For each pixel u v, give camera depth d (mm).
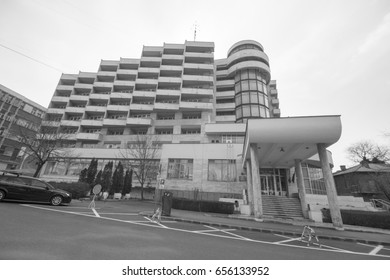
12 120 40656
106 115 38375
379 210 19797
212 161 25062
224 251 5684
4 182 10203
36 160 31203
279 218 16953
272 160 20391
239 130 30453
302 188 18844
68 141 36688
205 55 41438
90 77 44531
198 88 38750
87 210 10984
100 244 5051
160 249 5199
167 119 37969
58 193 11328
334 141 13750
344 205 20969
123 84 40750
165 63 42938
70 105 42406
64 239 5086
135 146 30406
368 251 7660
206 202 17953
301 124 13719
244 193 20859
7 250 3986
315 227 12953
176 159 25875
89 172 25297
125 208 14461
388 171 23797
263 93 37438
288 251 6496
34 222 6445
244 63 38781
